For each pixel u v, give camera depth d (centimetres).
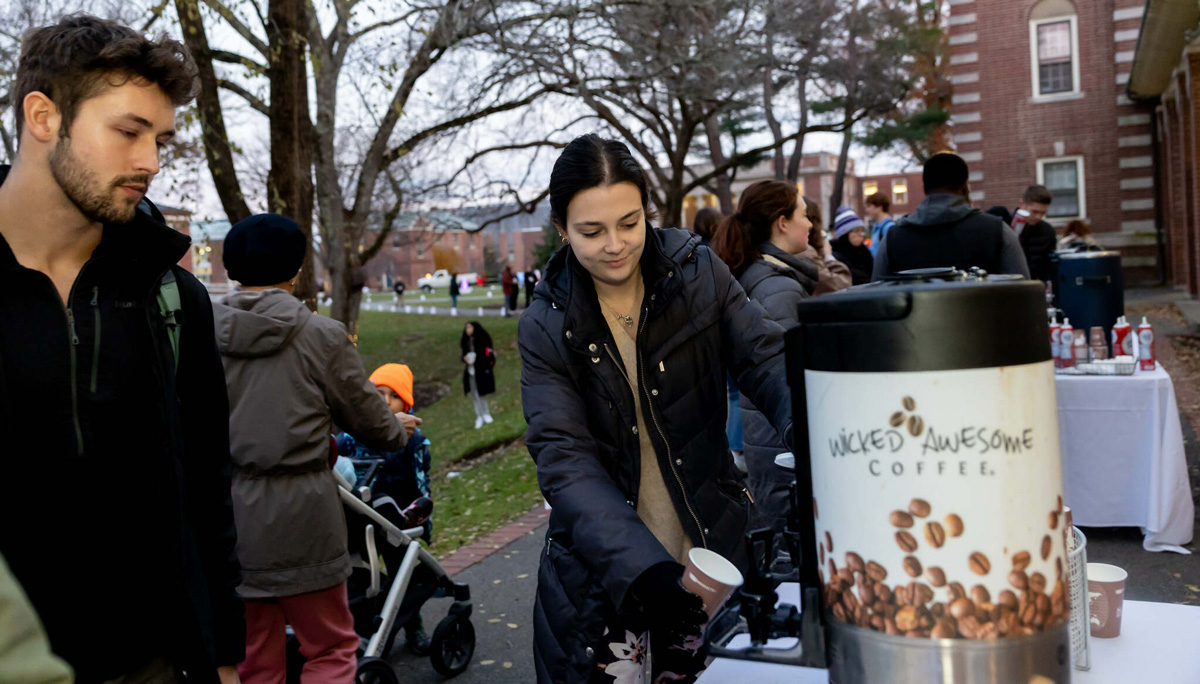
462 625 389
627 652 184
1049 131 2077
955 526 91
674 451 195
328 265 1088
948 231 435
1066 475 467
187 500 176
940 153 448
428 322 2933
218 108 850
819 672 138
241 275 289
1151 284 2012
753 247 334
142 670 158
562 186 176
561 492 175
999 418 91
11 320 144
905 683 94
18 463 143
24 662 83
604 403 192
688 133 1744
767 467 322
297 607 282
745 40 1251
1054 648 95
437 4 1062
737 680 138
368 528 346
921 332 91
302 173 860
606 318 198
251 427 273
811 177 6322
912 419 92
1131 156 2023
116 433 153
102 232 156
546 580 194
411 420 338
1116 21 2011
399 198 1391
